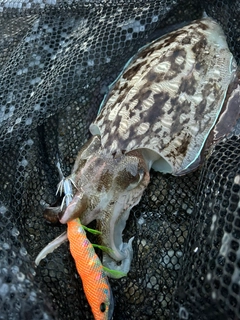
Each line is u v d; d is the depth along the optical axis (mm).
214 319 195
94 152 283
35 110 299
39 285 229
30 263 238
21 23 345
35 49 318
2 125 297
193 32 294
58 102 303
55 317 216
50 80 303
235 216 200
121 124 279
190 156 284
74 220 260
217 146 259
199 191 243
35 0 323
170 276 268
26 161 301
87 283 248
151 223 287
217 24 308
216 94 284
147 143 277
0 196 281
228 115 278
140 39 309
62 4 319
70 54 308
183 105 278
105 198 270
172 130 277
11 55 325
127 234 286
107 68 313
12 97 304
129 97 283
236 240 194
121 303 268
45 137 322
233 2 299
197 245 219
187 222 280
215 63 288
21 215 282
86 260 250
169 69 281
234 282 188
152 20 304
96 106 323
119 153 276
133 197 280
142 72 289
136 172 275
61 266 264
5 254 227
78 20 325
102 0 313
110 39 304
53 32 323
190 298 206
